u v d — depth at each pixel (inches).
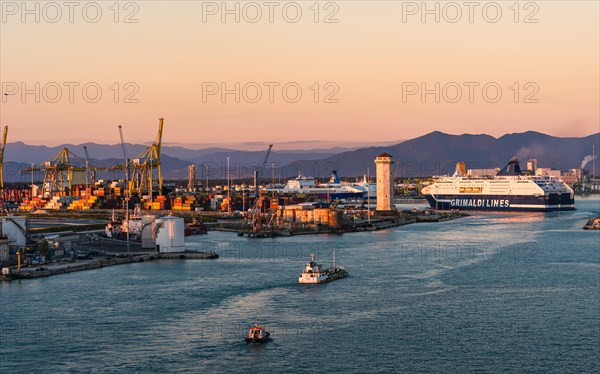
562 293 6914.4
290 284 7268.7
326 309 6210.6
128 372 4699.8
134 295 6722.4
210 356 4977.9
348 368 4763.8
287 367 4776.1
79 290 6939.0
